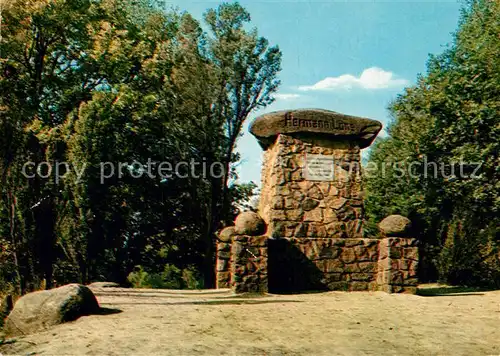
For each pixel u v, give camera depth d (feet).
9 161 43.75
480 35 58.39
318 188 37.09
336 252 34.68
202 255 79.92
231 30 74.54
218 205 77.61
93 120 53.88
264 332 17.99
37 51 68.33
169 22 84.02
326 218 36.73
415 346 16.26
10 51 62.44
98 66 70.18
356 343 16.51
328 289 34.04
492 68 49.14
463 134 49.42
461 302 28.22
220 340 16.38
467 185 50.67
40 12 61.93
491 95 48.78
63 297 19.89
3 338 17.67
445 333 18.49
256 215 32.37
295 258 34.22
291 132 37.22
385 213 78.89
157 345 15.35
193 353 14.52
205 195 76.43
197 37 75.66
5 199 43.42
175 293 32.65
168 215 76.54
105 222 59.82
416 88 60.39
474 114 47.85
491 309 25.17
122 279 69.82
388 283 32.73
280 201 36.35
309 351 15.28
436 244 61.21
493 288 41.14
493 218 52.08
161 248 78.84
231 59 73.72
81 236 48.47
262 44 75.36
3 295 40.65
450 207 60.29
